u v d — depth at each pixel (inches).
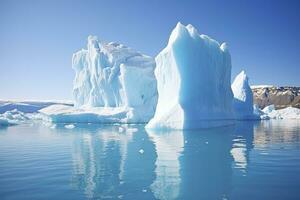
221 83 1189.1
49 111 1644.9
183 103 919.7
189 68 957.2
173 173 340.2
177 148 540.7
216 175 327.9
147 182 301.0
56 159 437.4
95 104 1776.6
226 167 368.5
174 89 976.3
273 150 506.6
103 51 1770.4
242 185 286.0
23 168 372.5
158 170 356.2
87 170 359.3
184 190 272.2
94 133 906.1
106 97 1707.7
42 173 344.2
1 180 311.6
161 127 916.0
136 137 753.0
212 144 592.1
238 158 430.6
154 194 261.1
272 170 348.5
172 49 950.4
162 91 1049.5
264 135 779.4
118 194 261.4
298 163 388.5
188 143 611.5
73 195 259.0
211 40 1171.9
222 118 1083.3
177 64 946.1
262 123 1424.7
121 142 649.0
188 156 453.7
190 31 1066.7
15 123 1406.3
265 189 271.9
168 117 920.3
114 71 1674.5
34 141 690.8
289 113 2219.5
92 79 1785.2
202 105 969.5
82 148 559.8
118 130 1023.6
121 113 1480.1
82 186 287.1
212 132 843.4
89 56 1882.4
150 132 885.2
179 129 881.5
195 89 957.8
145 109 1503.4
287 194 256.5
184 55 956.0
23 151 524.7
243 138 701.3
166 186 285.9
